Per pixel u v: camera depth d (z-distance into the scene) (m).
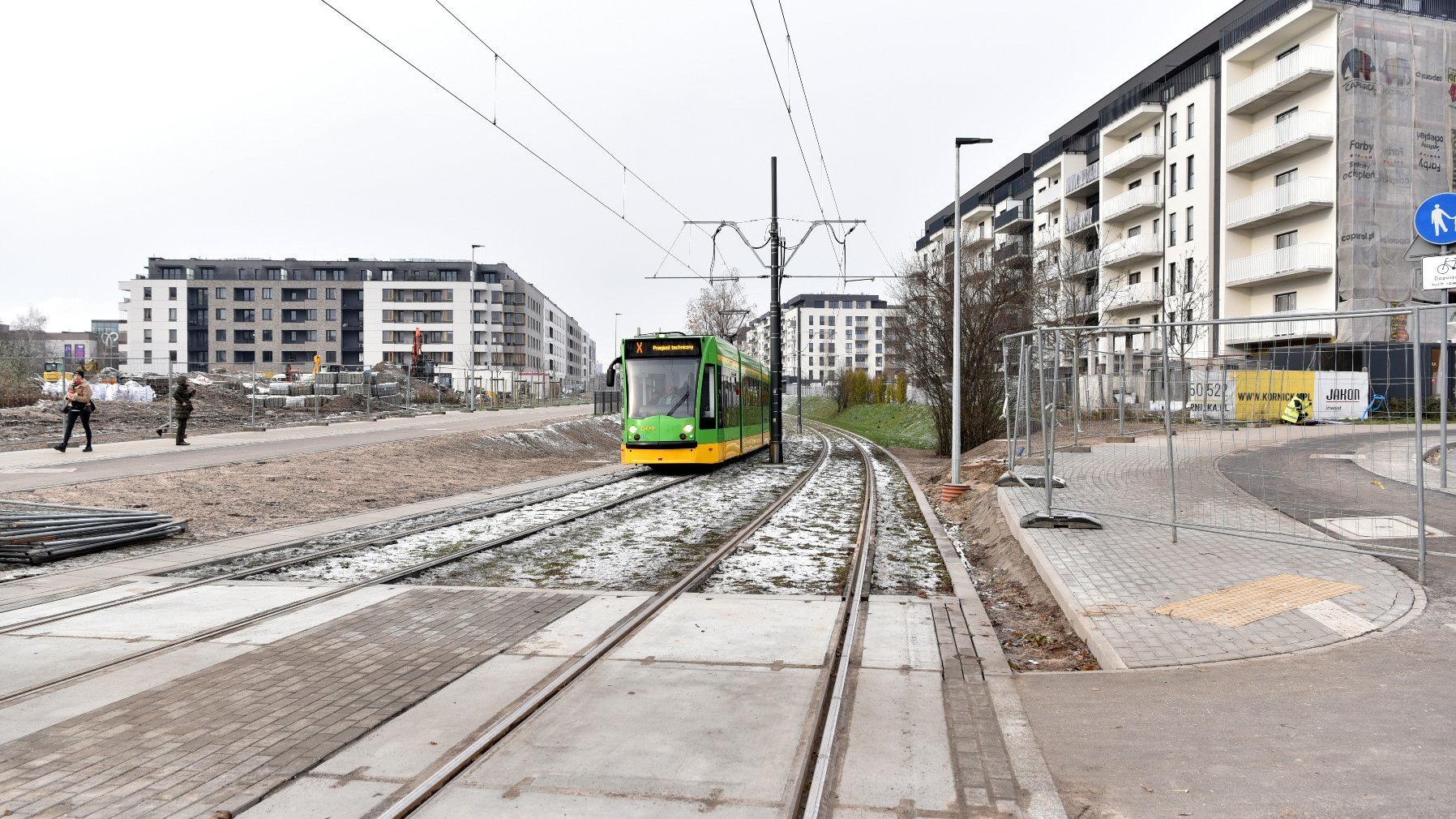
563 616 6.98
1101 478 14.36
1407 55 33.53
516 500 15.55
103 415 26.97
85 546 9.61
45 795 3.74
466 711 4.78
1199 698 4.80
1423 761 3.89
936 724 4.57
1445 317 7.25
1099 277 46.38
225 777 3.92
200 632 6.45
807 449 32.06
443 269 106.19
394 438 26.05
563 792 3.78
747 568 9.31
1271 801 3.56
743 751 4.23
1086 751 4.16
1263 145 35.94
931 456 29.81
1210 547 8.88
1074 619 6.61
